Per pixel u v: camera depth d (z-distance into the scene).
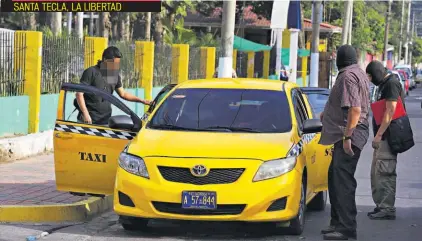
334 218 24.11
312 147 26.55
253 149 23.03
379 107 27.23
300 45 128.88
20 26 100.50
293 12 97.44
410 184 36.22
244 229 25.30
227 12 54.56
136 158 23.03
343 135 23.69
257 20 128.62
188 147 23.06
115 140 25.41
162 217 22.53
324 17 180.25
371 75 27.33
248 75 104.50
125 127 25.28
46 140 42.50
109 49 29.45
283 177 22.67
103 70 29.45
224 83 27.28
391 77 27.16
